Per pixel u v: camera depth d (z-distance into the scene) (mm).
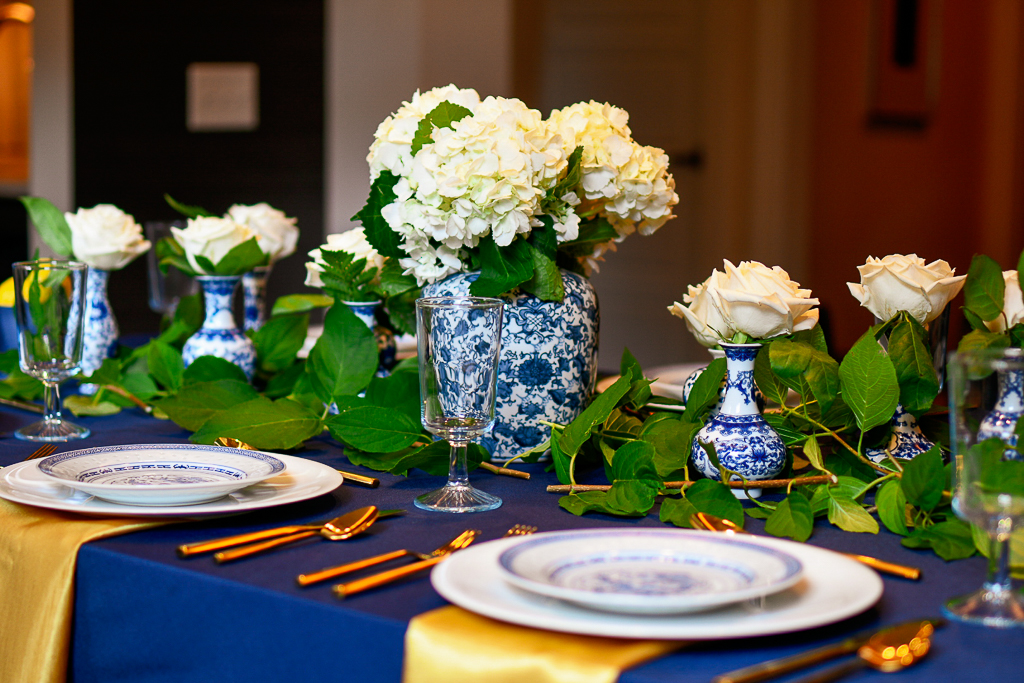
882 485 875
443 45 3477
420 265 1080
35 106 3693
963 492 652
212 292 1379
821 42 4688
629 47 4492
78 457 907
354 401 1112
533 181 996
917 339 956
